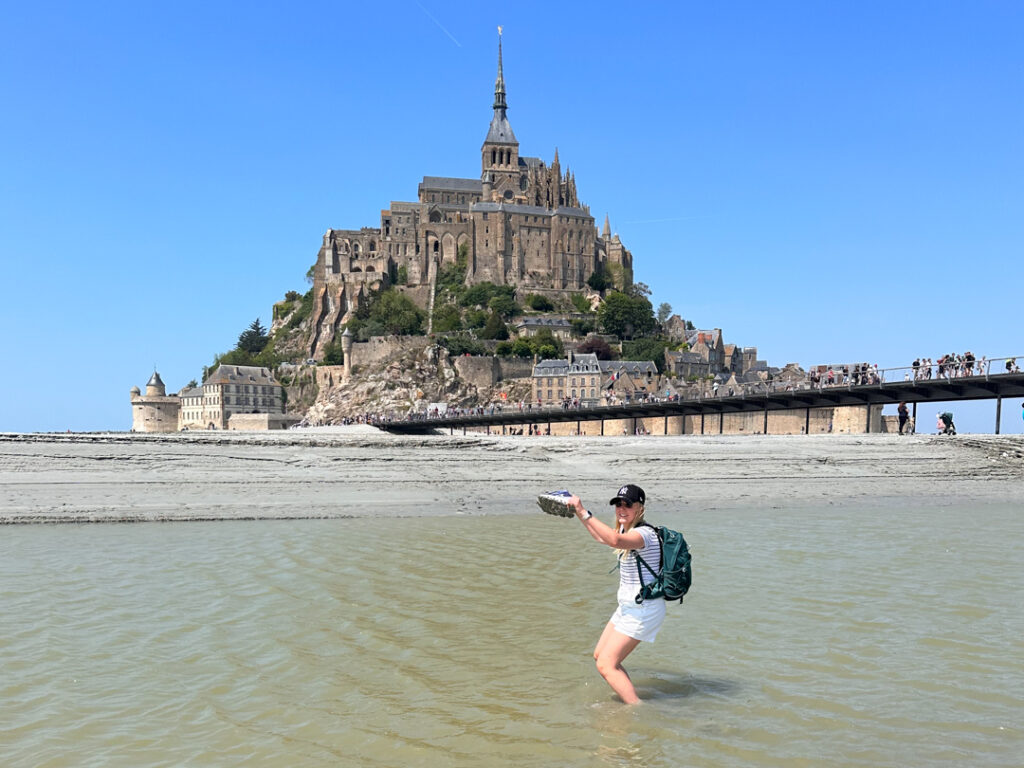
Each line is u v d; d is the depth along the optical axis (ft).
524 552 72.59
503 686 36.60
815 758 28.94
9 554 69.97
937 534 85.30
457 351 595.47
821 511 110.11
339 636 44.45
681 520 99.14
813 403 178.60
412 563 66.44
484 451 136.26
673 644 42.75
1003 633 44.75
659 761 28.60
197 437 123.44
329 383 627.87
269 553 70.79
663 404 204.64
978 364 143.64
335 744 30.25
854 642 43.01
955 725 32.04
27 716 32.76
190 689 36.11
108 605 50.96
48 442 113.29
